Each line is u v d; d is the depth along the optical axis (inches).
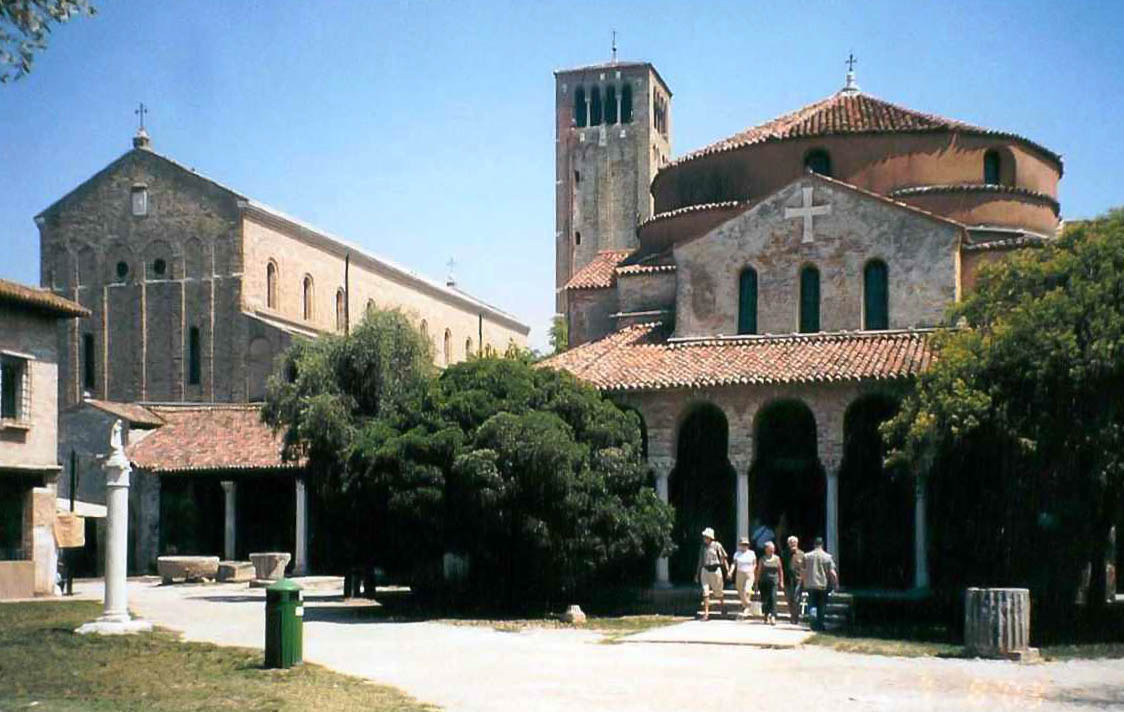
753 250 1582.2
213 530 2285.9
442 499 1293.1
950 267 1496.1
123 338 2787.9
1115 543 1488.7
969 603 949.8
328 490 1524.4
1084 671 855.1
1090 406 1072.8
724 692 740.0
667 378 1460.4
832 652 972.6
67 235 2851.9
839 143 1718.8
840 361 1424.7
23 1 722.8
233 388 2689.5
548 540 1277.1
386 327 1692.9
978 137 1720.0
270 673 797.9
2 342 1558.8
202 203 2753.4
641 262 1828.2
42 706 673.0
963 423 1075.3
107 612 1077.8
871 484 1514.5
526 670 842.2
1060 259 1159.6
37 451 1610.5
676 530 1581.0
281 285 2847.0
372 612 1364.4
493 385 1378.0
